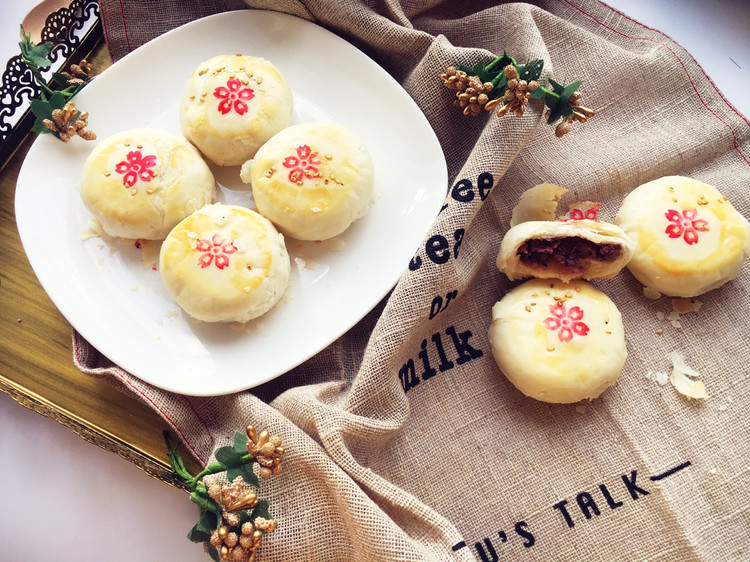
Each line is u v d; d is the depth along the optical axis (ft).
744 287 1.18
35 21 1.29
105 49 1.32
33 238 1.13
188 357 1.10
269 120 1.16
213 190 1.18
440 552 1.01
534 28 1.19
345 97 1.23
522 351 1.09
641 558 1.07
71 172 1.18
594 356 1.08
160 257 1.10
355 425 1.05
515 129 1.13
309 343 1.11
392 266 1.16
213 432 1.10
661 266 1.13
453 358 1.16
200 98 1.16
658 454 1.10
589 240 1.11
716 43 1.39
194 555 1.23
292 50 1.25
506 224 1.21
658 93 1.26
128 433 1.11
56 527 1.24
